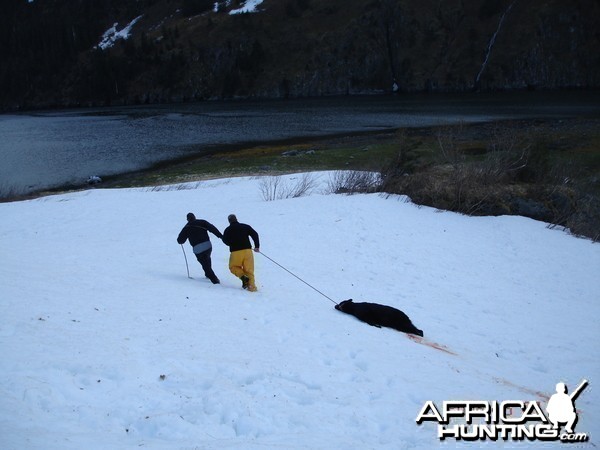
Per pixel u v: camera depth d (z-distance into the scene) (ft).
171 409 17.12
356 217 58.90
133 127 215.10
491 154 74.90
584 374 27.45
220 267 42.70
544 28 349.20
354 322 30.27
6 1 563.89
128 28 501.15
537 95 283.38
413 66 374.43
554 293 41.39
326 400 19.08
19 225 64.13
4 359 18.53
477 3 381.81
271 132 180.14
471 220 59.16
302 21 424.46
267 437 16.10
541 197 62.08
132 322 24.95
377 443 16.42
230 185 85.66
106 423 15.81
